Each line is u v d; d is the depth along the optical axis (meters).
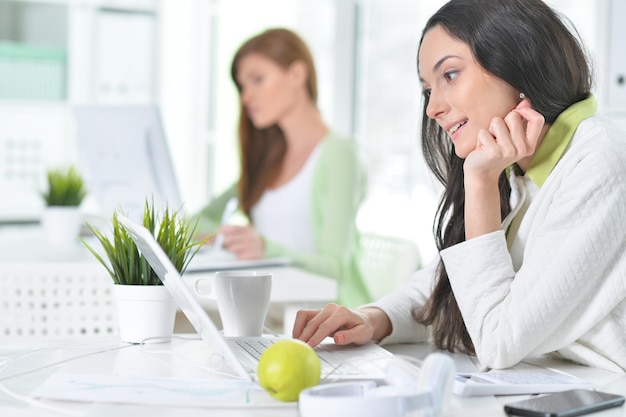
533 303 1.44
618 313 1.51
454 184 1.74
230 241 2.92
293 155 3.64
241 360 1.36
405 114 4.20
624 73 2.77
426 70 1.64
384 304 1.78
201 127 5.29
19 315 2.36
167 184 3.20
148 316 1.56
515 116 1.54
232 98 5.31
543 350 1.51
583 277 1.45
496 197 1.56
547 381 1.30
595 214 1.45
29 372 1.34
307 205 3.56
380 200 4.34
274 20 5.03
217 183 5.35
